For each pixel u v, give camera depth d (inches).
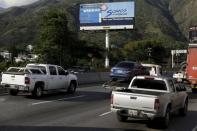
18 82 904.3
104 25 2972.4
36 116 618.2
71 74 1077.8
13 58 2625.5
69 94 1048.8
